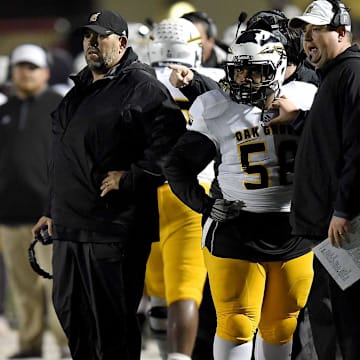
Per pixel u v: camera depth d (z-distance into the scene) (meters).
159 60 26.91
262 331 23.42
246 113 22.50
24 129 34.91
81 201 23.61
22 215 34.78
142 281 24.25
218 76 27.03
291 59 23.77
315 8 21.23
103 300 23.77
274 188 22.52
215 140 22.73
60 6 72.56
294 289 22.97
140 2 69.56
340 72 20.77
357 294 21.00
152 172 23.62
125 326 23.88
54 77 42.69
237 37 22.77
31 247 25.64
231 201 22.69
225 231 22.69
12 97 35.56
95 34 23.86
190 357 24.73
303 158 21.16
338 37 21.19
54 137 24.20
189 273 25.03
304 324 25.02
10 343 37.56
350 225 20.50
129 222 23.67
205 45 29.66
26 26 68.19
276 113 22.45
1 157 35.06
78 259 23.75
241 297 22.64
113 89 23.70
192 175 22.94
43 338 35.62
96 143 23.53
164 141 23.67
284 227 22.64
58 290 24.14
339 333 21.27
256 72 22.23
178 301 24.83
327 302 23.86
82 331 24.20
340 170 20.80
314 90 23.17
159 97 23.77
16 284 35.16
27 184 34.88
